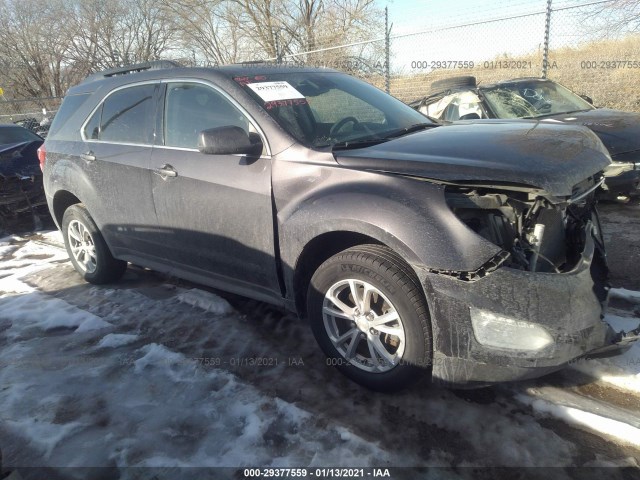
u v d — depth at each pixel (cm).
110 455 249
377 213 251
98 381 311
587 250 256
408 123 360
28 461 249
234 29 2027
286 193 294
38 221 703
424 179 250
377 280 257
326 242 292
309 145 299
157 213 372
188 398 289
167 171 354
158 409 281
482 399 271
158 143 370
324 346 295
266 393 288
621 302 354
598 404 260
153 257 401
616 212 549
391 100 397
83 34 3144
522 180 231
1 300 447
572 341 230
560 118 614
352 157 279
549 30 895
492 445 240
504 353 229
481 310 229
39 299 443
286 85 350
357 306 274
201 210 339
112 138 410
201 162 337
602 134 539
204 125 343
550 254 262
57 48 3219
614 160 515
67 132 457
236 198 316
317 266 305
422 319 248
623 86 947
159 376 312
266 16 1886
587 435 242
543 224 249
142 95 391
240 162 317
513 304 226
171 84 371
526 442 240
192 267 371
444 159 256
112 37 3141
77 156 436
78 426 271
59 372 323
